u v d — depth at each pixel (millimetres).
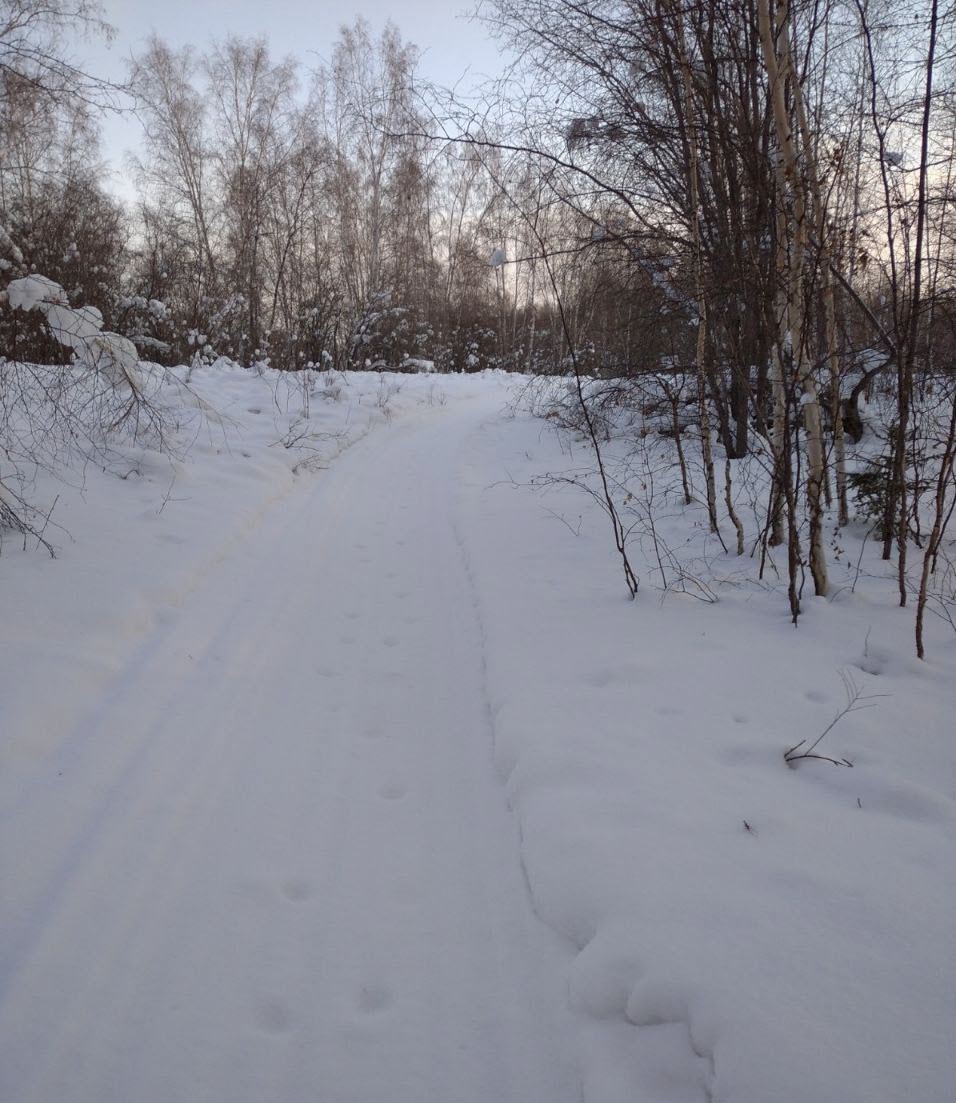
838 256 4855
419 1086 1975
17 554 4766
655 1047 1919
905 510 4480
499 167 5316
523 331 30203
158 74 21328
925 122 4004
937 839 2529
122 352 5625
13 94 5047
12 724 3166
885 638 4055
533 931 2424
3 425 5531
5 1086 1910
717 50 5535
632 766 2975
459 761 3383
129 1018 2125
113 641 4047
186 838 2840
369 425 11117
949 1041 1777
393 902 2588
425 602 5160
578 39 5668
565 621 4520
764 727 3283
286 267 15703
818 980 1953
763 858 2430
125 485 6398
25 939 2328
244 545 5898
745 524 6406
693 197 5652
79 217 12477
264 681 4023
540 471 8984
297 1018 2164
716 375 7078
